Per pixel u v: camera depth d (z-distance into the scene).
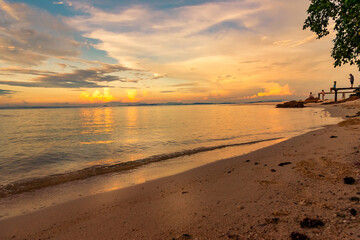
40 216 4.89
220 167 8.34
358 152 7.38
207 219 3.98
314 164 6.84
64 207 5.36
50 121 45.16
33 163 10.77
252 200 4.63
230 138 16.59
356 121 17.09
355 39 6.15
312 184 5.10
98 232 3.94
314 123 23.20
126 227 4.03
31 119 53.09
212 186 6.07
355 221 3.18
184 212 4.45
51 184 7.43
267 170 6.97
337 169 5.95
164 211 4.62
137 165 9.64
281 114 44.66
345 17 5.76
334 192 4.43
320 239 2.86
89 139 18.73
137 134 21.08
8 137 21.03
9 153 13.37
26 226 4.44
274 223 3.49
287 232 3.15
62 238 3.85
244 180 6.22
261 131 19.88
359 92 12.27
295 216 3.63
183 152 12.05
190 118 45.03
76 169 9.38
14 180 7.98
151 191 6.16
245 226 3.52
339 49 6.92
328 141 10.70
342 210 3.60
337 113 33.06
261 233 3.23
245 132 19.73
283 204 4.20
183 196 5.48
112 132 23.58
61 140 18.58
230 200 4.81
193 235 3.45
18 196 6.32
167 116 56.62
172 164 9.54
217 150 12.21
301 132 17.27
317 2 6.59
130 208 4.99
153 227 3.91
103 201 5.61
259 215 3.85
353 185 4.65
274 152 10.10
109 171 8.85
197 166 8.91
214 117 45.62
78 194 6.33
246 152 11.12
